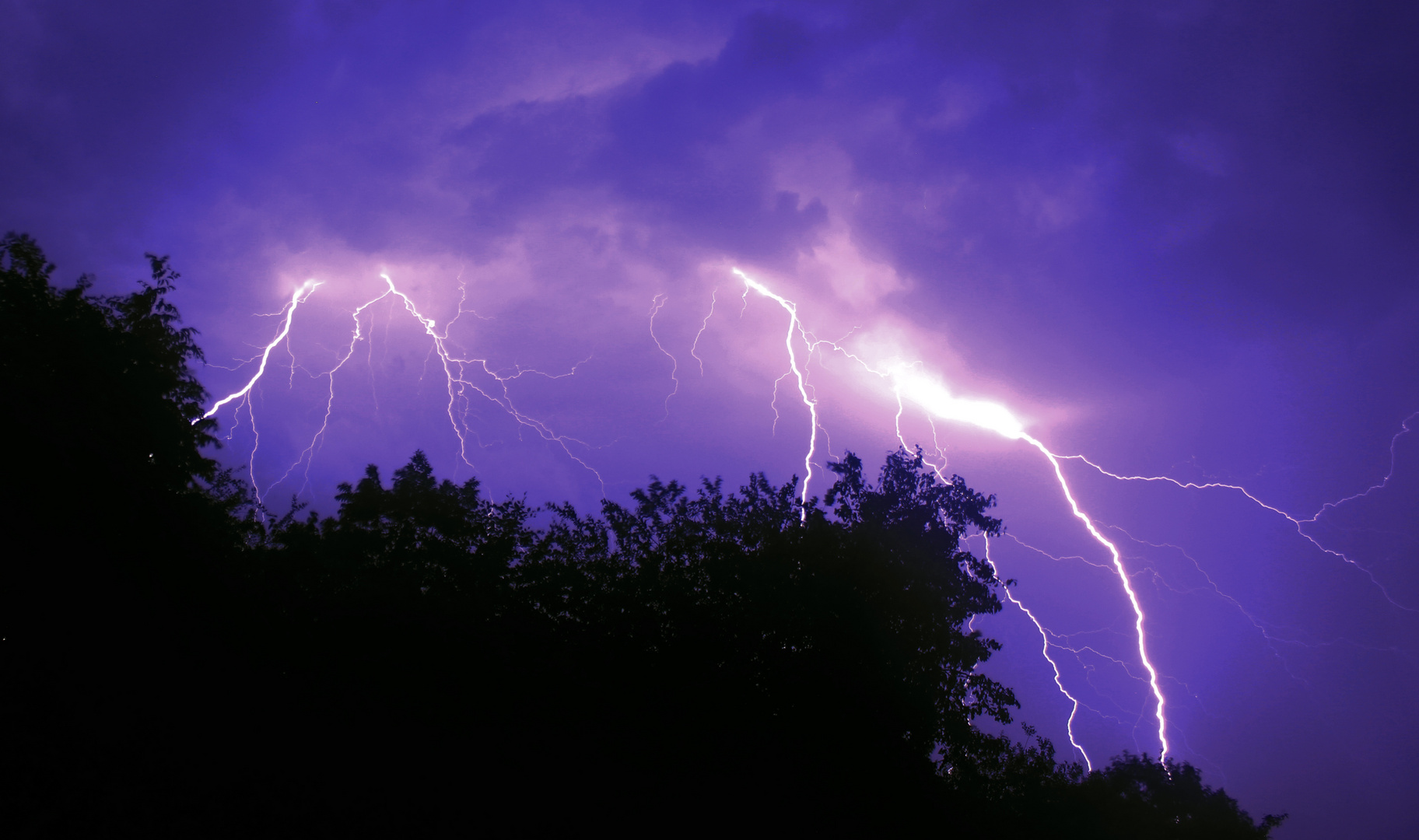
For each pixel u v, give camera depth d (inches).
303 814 399.2
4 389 496.1
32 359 516.4
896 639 538.9
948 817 480.1
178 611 522.0
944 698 542.3
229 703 472.1
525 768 452.1
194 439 619.8
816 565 546.0
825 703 495.5
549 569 542.0
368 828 397.4
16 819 346.9
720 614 522.6
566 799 437.1
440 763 449.1
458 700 486.3
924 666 547.8
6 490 484.4
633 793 447.5
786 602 517.0
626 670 502.9
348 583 537.3
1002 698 553.3
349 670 497.4
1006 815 506.6
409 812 412.2
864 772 478.6
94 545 513.3
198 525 560.1
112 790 384.5
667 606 527.2
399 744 457.7
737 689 494.9
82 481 515.5
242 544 588.4
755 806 452.4
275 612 522.3
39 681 443.2
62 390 526.0
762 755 473.7
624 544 570.3
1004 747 541.0
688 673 501.0
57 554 499.5
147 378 581.6
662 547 566.9
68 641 482.6
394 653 501.7
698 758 469.1
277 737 450.9
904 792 478.3
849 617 519.5
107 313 590.9
